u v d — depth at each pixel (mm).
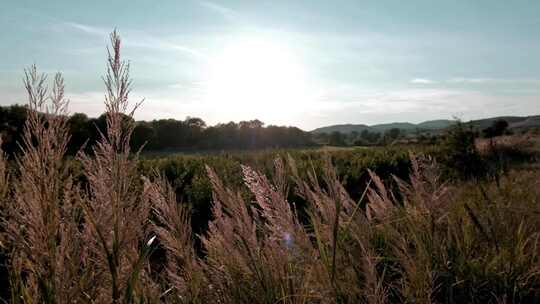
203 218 7371
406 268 2283
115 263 1405
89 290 1426
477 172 8492
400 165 16609
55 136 1396
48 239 1359
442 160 11570
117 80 1417
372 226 2805
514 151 15141
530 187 4164
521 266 2383
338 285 1967
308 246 1954
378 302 1871
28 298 1434
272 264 1959
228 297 1899
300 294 1830
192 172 12023
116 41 1409
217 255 2068
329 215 1979
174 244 1878
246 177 2004
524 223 2982
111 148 1432
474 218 2656
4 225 1374
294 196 6309
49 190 1369
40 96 1382
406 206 2836
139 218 1505
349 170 11453
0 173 1534
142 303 1582
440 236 2658
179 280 1909
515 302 2256
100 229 1392
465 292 2293
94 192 1463
